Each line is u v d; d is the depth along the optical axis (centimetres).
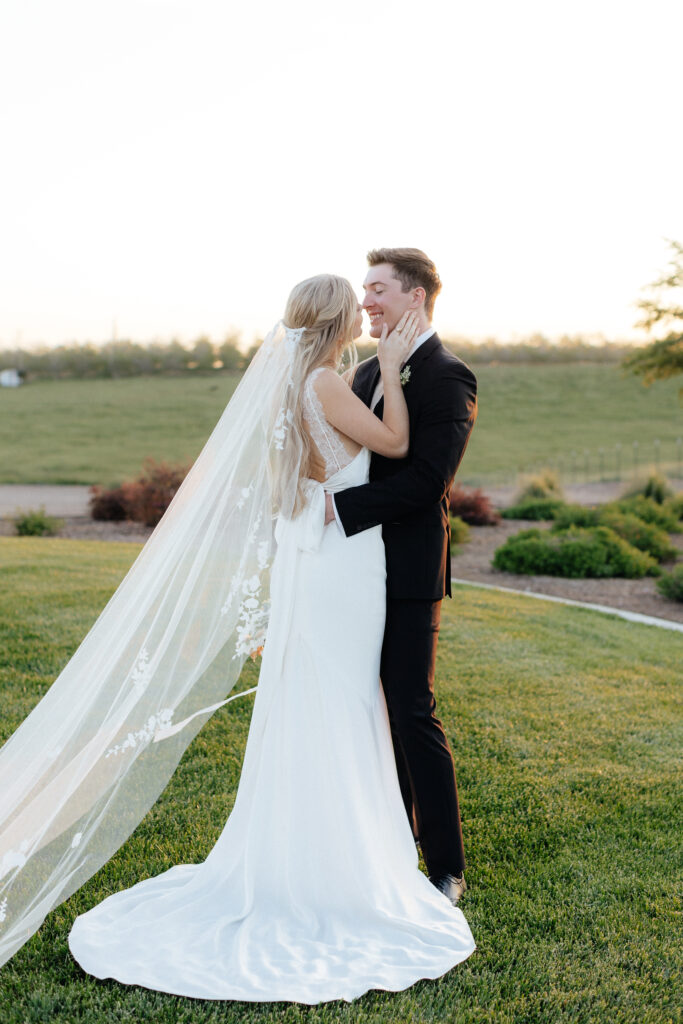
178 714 251
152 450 3022
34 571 805
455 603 775
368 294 279
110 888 276
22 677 477
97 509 1572
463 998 223
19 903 228
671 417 3781
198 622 254
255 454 259
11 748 245
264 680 260
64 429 3453
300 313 257
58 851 234
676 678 552
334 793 253
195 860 294
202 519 257
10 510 1747
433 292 281
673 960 244
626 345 5259
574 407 4050
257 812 255
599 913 269
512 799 352
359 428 256
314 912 253
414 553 266
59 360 4912
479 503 1562
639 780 378
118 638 250
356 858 252
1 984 225
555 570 1045
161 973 228
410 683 267
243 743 402
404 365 274
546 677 538
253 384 261
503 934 256
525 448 3188
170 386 4609
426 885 267
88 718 242
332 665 256
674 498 1669
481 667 554
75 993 220
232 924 250
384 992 224
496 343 5391
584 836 322
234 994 219
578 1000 226
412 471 259
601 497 2089
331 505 256
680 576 880
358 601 258
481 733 430
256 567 258
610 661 588
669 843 318
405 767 288
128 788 244
